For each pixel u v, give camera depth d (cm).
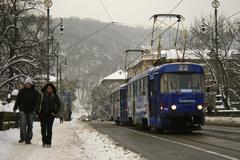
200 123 2748
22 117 1850
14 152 1495
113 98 5953
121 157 1366
